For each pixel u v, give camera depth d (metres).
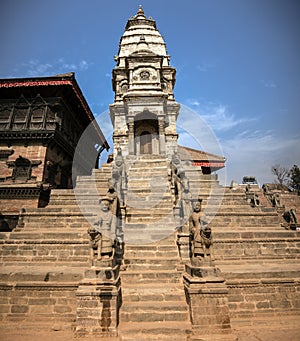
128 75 31.14
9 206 18.23
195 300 7.10
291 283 8.61
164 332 6.91
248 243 11.17
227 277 8.77
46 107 22.34
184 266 9.29
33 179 19.70
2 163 20.31
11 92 22.55
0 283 8.45
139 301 8.03
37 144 20.78
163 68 32.47
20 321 8.01
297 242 11.34
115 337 6.84
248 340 6.89
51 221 13.24
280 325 7.79
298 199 31.05
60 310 8.16
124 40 35.34
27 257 10.82
